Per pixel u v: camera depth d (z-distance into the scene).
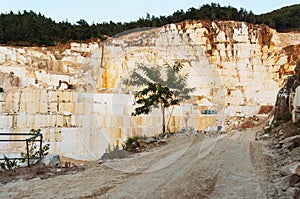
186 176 8.49
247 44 46.31
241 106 41.12
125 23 50.16
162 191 7.07
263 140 17.42
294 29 56.50
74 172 9.25
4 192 7.20
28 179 8.45
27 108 29.94
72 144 25.47
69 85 37.81
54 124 28.30
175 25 46.91
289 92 23.27
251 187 7.39
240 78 44.88
